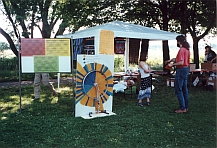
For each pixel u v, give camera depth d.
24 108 5.52
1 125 4.27
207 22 12.31
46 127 4.20
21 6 9.66
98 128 4.16
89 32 6.24
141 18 12.34
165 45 11.85
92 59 4.94
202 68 8.30
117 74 7.07
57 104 5.91
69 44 5.05
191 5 12.03
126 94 7.20
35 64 5.03
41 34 12.47
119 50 9.20
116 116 4.88
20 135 3.81
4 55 13.68
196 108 5.52
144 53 5.73
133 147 3.41
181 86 5.09
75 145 3.45
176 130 4.08
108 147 3.40
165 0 11.43
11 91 7.84
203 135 3.87
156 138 3.73
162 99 6.54
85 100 4.92
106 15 11.81
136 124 4.37
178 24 13.40
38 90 6.53
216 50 13.77
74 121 4.53
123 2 11.71
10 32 12.41
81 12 11.02
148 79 5.72
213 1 11.12
